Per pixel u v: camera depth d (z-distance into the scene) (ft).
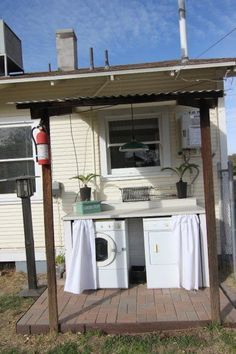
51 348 13.97
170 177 24.52
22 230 25.00
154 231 19.33
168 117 24.44
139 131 24.84
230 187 20.17
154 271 19.35
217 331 14.43
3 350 13.98
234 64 21.81
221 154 24.02
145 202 21.84
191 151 24.29
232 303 16.67
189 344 13.70
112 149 25.04
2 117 24.97
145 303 17.22
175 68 21.94
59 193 24.80
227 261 22.40
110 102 14.32
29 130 25.00
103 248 19.57
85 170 24.86
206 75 23.89
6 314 17.37
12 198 24.99
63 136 24.95
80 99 14.30
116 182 24.76
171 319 15.12
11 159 25.11
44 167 15.08
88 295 18.71
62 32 28.99
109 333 14.96
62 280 20.67
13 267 24.89
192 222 18.92
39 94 24.76
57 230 24.85
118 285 19.45
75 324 15.07
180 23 24.54
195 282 18.74
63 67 28.96
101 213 20.16
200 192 24.38
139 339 14.32
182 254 18.98
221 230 23.38
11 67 29.40
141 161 24.93
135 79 24.36
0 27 26.48
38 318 15.92
